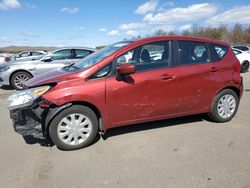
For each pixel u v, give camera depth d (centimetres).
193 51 511
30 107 414
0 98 848
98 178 352
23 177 356
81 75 427
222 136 484
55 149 438
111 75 441
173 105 489
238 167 374
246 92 897
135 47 463
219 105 543
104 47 538
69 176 357
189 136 485
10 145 456
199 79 504
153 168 374
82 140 439
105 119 444
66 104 416
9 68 981
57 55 1028
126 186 333
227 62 540
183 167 376
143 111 468
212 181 340
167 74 473
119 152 425
